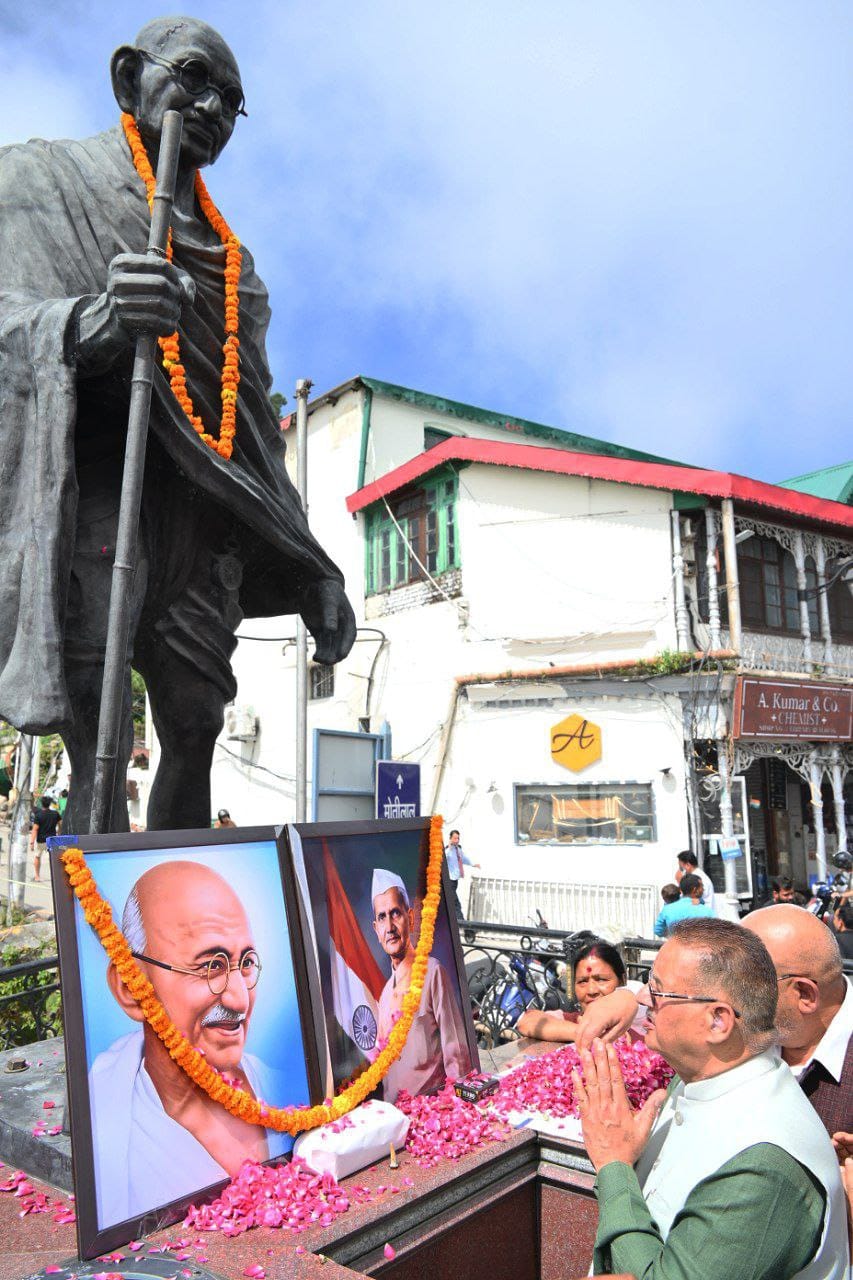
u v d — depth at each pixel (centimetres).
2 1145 269
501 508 1523
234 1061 235
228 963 240
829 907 1109
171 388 345
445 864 329
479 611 1525
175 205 373
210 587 403
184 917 233
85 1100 203
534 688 1457
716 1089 187
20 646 306
